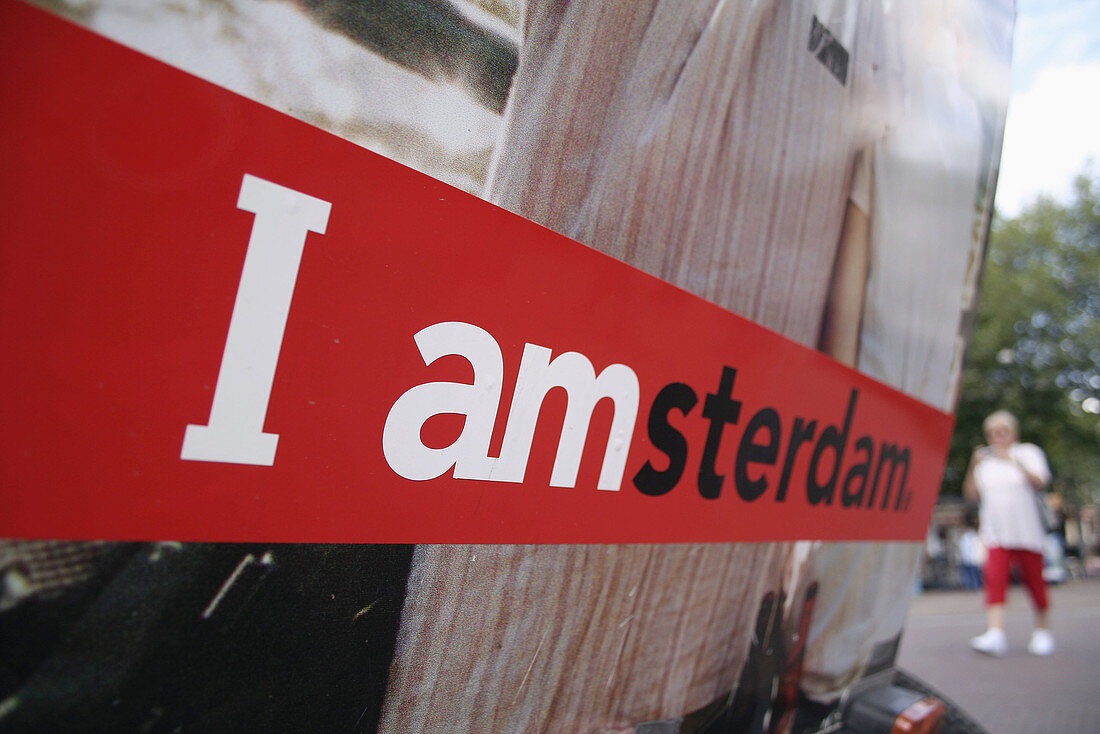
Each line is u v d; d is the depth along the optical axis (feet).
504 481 2.58
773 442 3.98
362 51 2.06
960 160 5.65
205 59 1.76
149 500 1.74
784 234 3.85
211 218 1.78
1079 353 61.82
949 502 35.53
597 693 3.07
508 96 2.46
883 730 4.98
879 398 5.00
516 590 2.67
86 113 1.60
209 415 1.82
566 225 2.69
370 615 2.22
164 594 1.78
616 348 2.95
